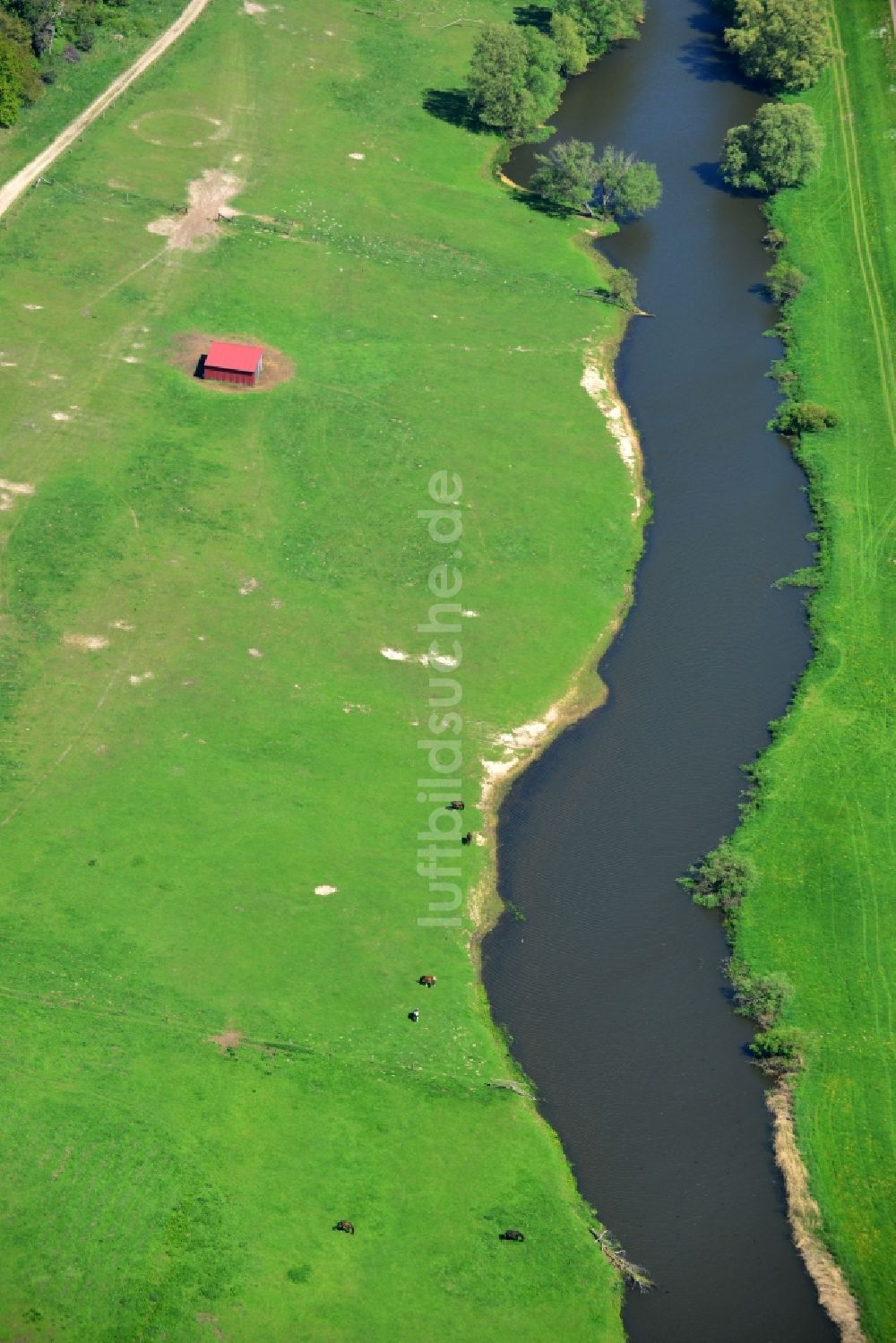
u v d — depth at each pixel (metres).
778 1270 109.44
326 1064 118.31
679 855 137.38
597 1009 125.00
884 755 146.00
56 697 144.75
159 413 178.12
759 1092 120.06
